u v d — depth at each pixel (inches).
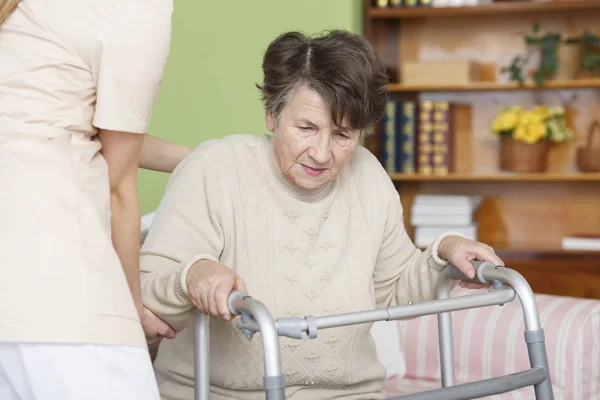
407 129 160.1
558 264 153.9
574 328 85.8
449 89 159.3
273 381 47.3
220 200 64.4
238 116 121.3
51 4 52.6
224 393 64.8
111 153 55.2
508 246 162.9
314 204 67.2
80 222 50.7
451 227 154.1
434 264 66.8
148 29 52.9
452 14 157.2
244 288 53.1
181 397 65.6
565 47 163.0
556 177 155.6
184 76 117.5
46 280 48.9
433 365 95.1
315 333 49.7
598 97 163.0
